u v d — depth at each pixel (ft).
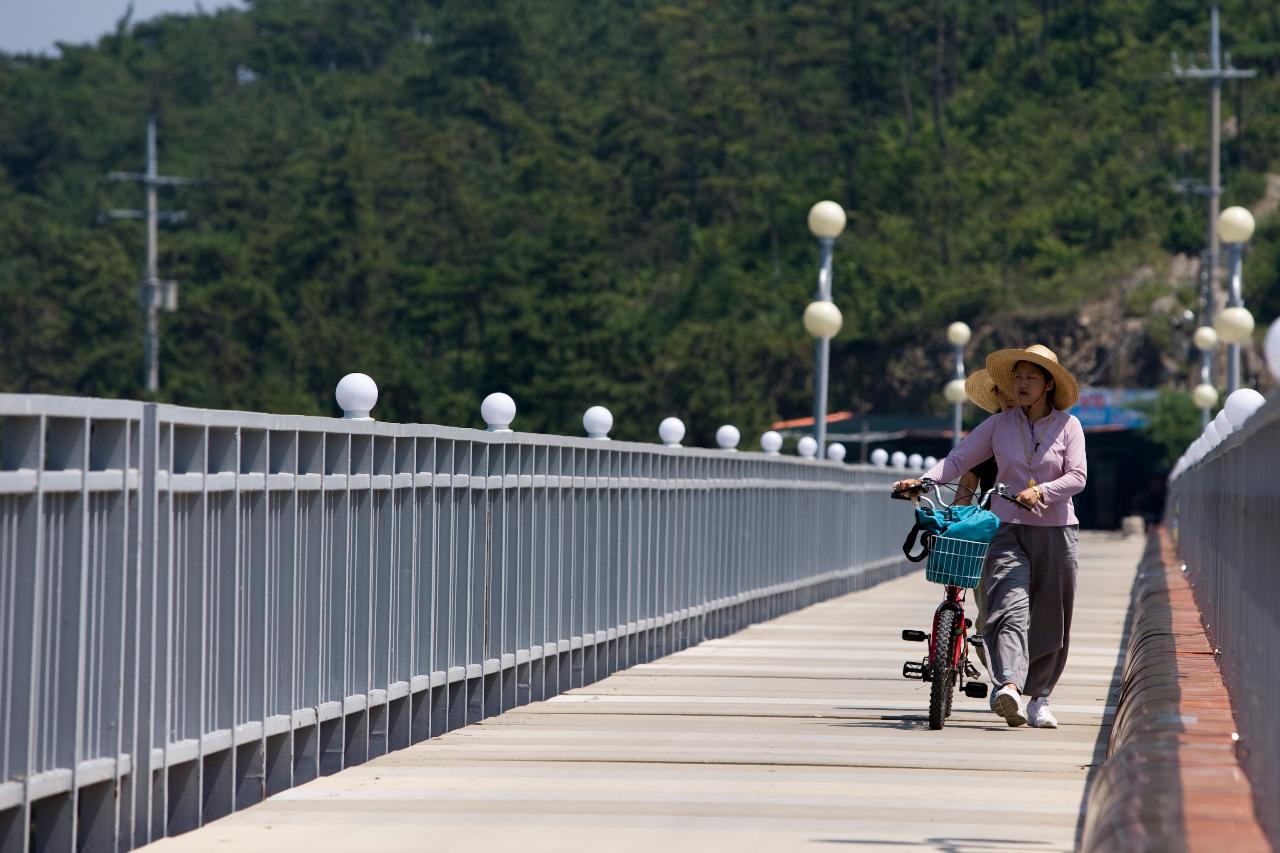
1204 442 150.71
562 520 111.04
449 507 90.99
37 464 51.60
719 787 73.20
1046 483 89.45
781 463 192.13
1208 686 76.95
